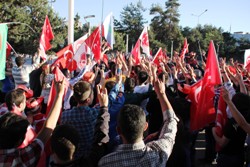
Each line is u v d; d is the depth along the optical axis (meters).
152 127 4.68
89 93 3.81
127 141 2.48
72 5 11.36
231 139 3.71
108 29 10.84
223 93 3.54
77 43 10.05
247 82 6.96
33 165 2.64
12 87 8.08
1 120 2.61
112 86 5.10
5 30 5.84
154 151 2.48
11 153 2.56
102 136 3.20
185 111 4.25
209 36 70.81
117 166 2.41
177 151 3.74
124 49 72.31
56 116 2.90
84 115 3.70
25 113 4.24
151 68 5.74
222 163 3.84
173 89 6.29
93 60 8.62
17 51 43.47
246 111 3.76
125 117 2.47
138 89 5.57
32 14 44.41
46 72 6.39
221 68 6.07
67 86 4.95
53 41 44.66
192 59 11.13
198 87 4.53
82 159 2.76
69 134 2.61
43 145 2.73
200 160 6.58
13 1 39.91
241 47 64.62
